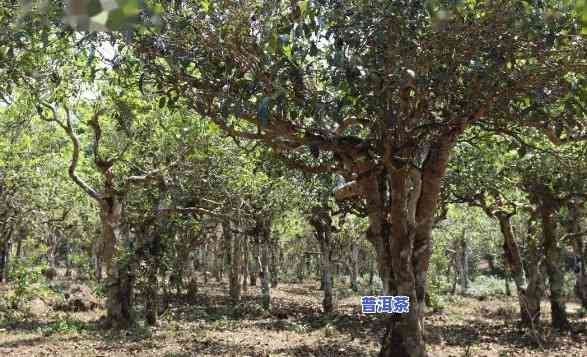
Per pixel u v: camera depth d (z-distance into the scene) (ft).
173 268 63.21
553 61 22.88
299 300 100.68
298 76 21.30
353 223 94.12
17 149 66.64
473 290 128.47
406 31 21.26
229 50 22.65
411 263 30.91
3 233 91.50
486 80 23.30
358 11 21.13
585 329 58.70
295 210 75.15
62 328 55.16
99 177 63.46
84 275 131.13
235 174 59.52
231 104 23.58
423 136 27.63
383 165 28.43
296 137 25.94
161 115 51.11
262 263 79.82
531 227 60.75
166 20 20.99
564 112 24.13
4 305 68.64
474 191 51.01
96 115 50.78
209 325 63.05
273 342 50.62
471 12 21.66
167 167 53.26
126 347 46.06
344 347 47.67
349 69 19.56
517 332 57.67
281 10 21.62
